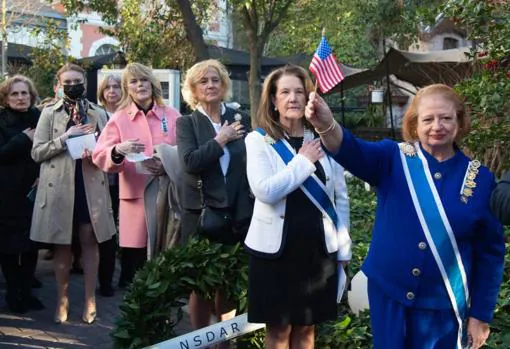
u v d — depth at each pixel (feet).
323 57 10.14
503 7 18.22
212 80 13.75
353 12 51.44
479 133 17.43
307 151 10.70
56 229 16.52
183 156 13.26
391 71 41.34
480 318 8.79
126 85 16.96
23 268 18.17
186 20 41.55
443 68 36.45
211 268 12.75
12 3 72.95
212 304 13.96
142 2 49.19
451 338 8.75
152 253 16.38
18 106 17.93
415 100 9.08
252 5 39.99
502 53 18.11
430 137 8.73
